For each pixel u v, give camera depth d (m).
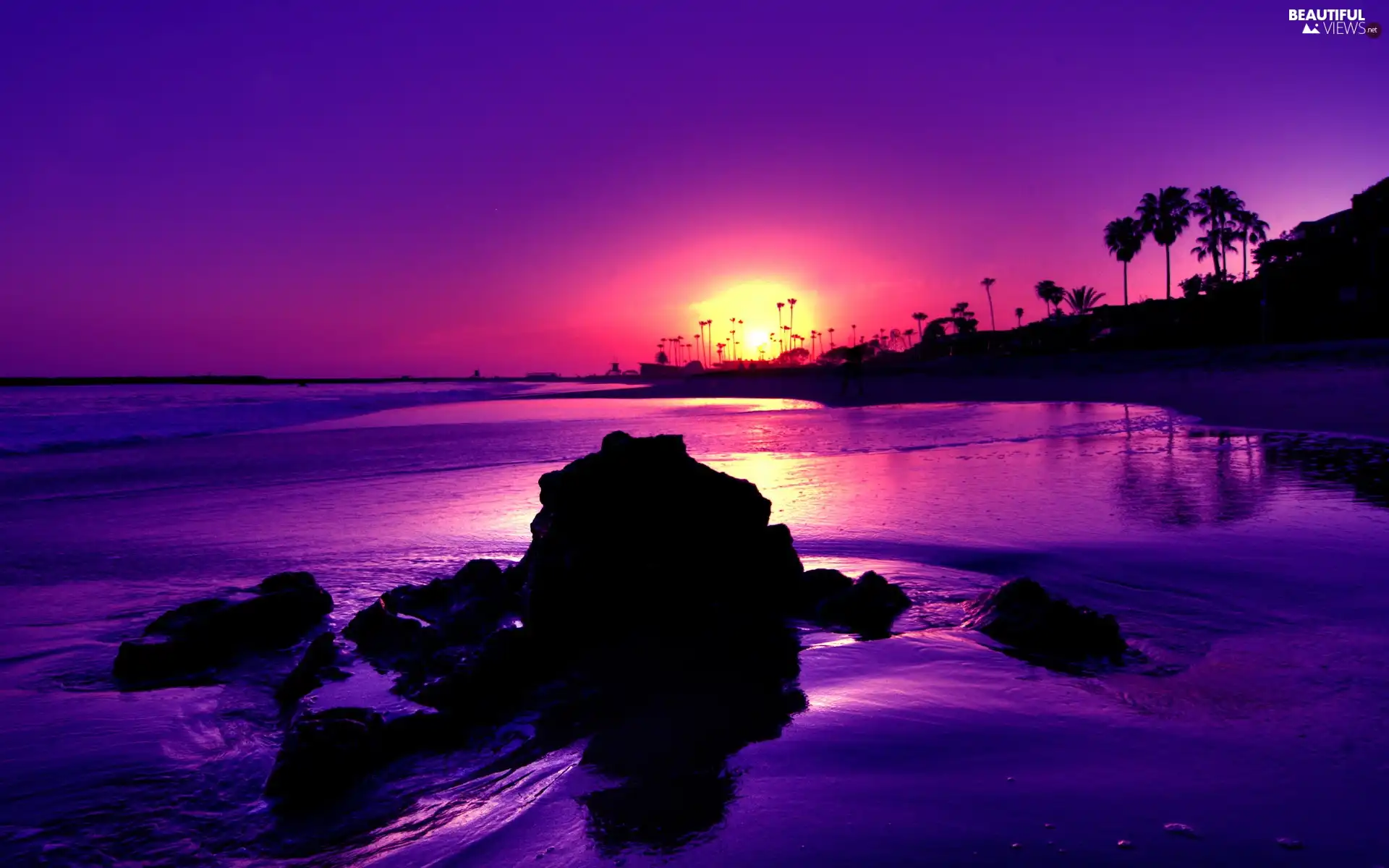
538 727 3.20
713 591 4.85
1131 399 29.16
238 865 2.30
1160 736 2.73
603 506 4.86
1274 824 2.07
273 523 8.71
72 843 2.43
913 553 6.32
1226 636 4.02
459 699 3.37
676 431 20.92
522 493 10.67
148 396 59.16
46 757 3.10
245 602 4.72
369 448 18.11
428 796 2.69
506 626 4.63
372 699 3.63
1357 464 10.37
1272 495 8.20
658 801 2.38
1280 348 40.12
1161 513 7.48
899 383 56.31
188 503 10.38
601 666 3.90
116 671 4.19
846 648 4.02
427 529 8.16
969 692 3.29
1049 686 3.33
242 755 3.14
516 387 115.56
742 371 99.12
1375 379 27.38
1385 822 2.07
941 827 2.10
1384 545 5.82
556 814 2.33
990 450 14.10
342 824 2.53
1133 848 1.95
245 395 63.00
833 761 2.59
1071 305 104.25
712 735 2.93
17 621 5.22
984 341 96.38
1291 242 57.47
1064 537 6.61
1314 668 3.46
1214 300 61.38
